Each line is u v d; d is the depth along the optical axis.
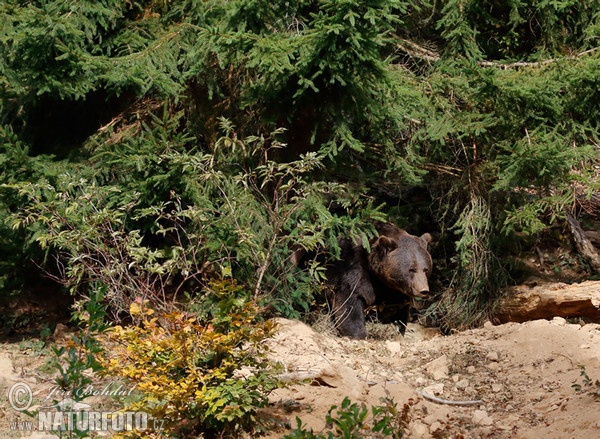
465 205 16.31
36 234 13.10
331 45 12.55
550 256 17.16
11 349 13.51
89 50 14.43
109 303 12.07
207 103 15.15
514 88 13.45
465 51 15.18
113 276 11.94
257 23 13.70
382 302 15.80
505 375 11.67
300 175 14.75
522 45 16.47
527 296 15.08
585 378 10.71
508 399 10.95
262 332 9.83
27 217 12.42
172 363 9.44
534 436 9.62
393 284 15.01
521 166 13.52
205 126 15.10
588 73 13.49
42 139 15.30
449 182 16.25
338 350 13.30
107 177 13.89
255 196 14.72
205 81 14.57
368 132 15.21
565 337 12.06
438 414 10.39
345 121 13.82
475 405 10.90
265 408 10.30
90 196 12.14
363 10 12.57
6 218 13.08
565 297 14.43
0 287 14.92
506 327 13.26
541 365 11.66
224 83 15.05
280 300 14.16
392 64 15.58
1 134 13.48
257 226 13.74
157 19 14.80
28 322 14.92
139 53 13.71
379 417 9.95
